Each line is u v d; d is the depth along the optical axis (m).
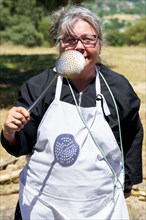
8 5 27.81
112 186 2.27
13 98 9.87
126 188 2.43
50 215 2.24
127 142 2.39
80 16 2.21
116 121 2.27
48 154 2.21
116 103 2.27
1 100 9.62
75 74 2.05
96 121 2.21
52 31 2.30
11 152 2.23
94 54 2.22
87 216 2.23
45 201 2.24
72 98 2.21
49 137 2.19
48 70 2.29
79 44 2.20
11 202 4.61
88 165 2.18
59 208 2.22
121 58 16.62
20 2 29.72
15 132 2.15
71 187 2.19
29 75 13.57
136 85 11.66
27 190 2.28
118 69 14.05
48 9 12.66
